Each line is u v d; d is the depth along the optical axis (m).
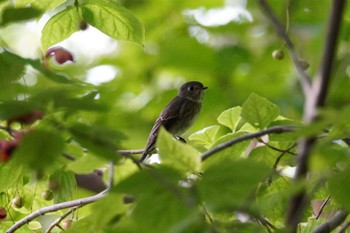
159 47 22.23
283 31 9.95
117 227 8.06
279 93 20.75
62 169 11.27
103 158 7.36
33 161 7.14
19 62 7.96
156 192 7.38
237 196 7.05
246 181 7.12
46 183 11.95
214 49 21.73
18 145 7.39
